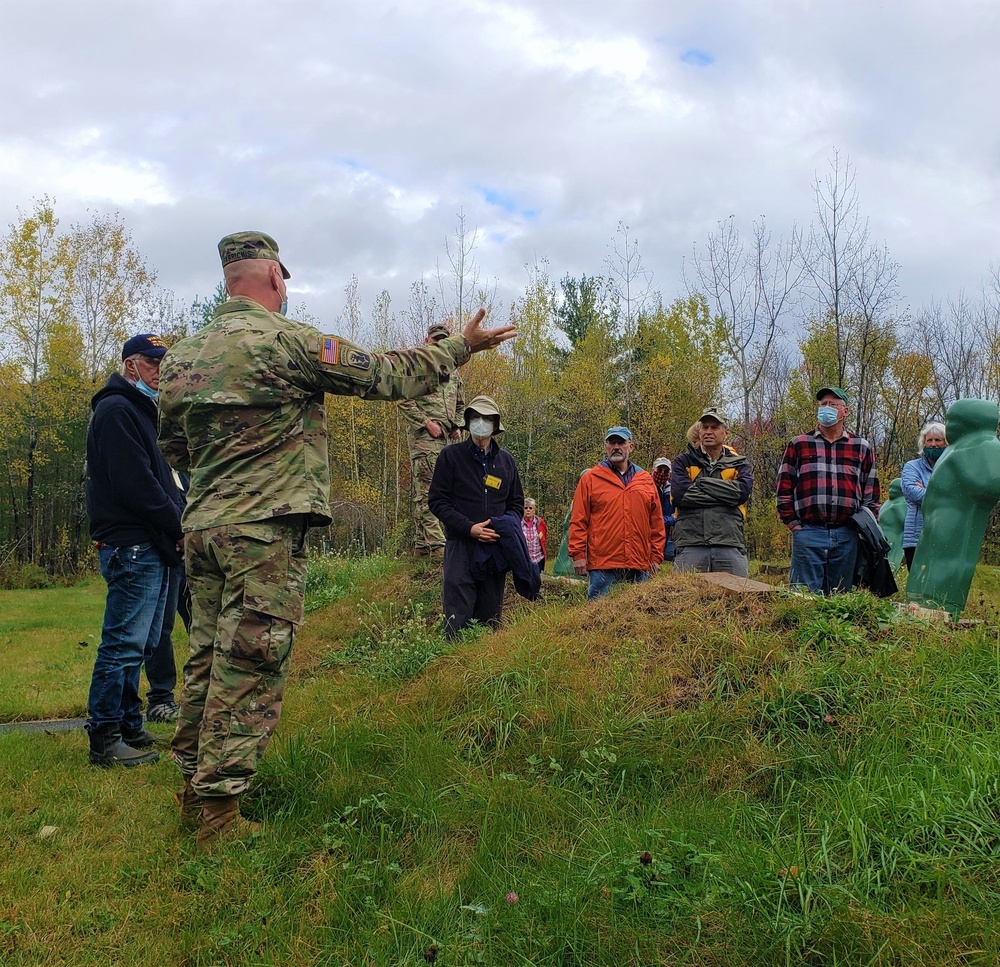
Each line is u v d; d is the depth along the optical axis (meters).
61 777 4.01
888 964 2.20
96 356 32.34
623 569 6.89
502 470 6.16
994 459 5.14
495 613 6.13
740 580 5.16
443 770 3.63
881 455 32.16
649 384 31.81
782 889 2.48
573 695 4.05
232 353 3.14
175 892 2.83
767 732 3.65
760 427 29.22
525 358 33.09
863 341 24.80
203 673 3.35
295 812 3.42
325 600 9.23
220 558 3.12
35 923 2.65
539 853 2.98
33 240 28.53
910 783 2.98
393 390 3.33
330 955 2.48
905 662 3.95
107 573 4.34
